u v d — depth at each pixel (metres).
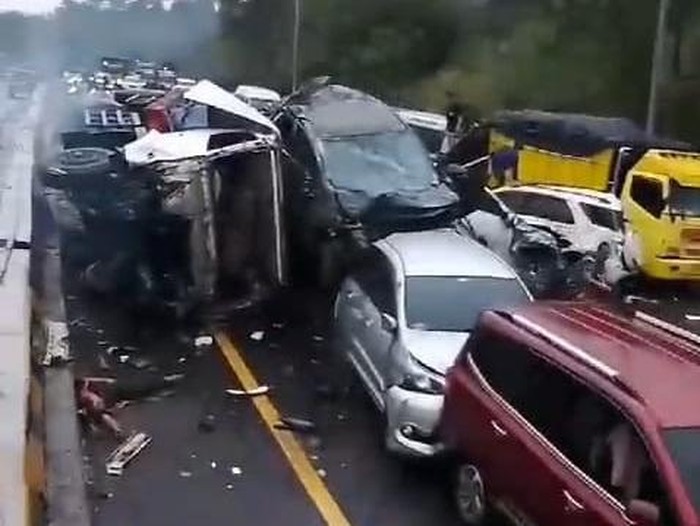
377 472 9.17
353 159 14.93
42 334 11.52
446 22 44.06
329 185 14.38
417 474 9.15
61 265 14.91
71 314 13.54
